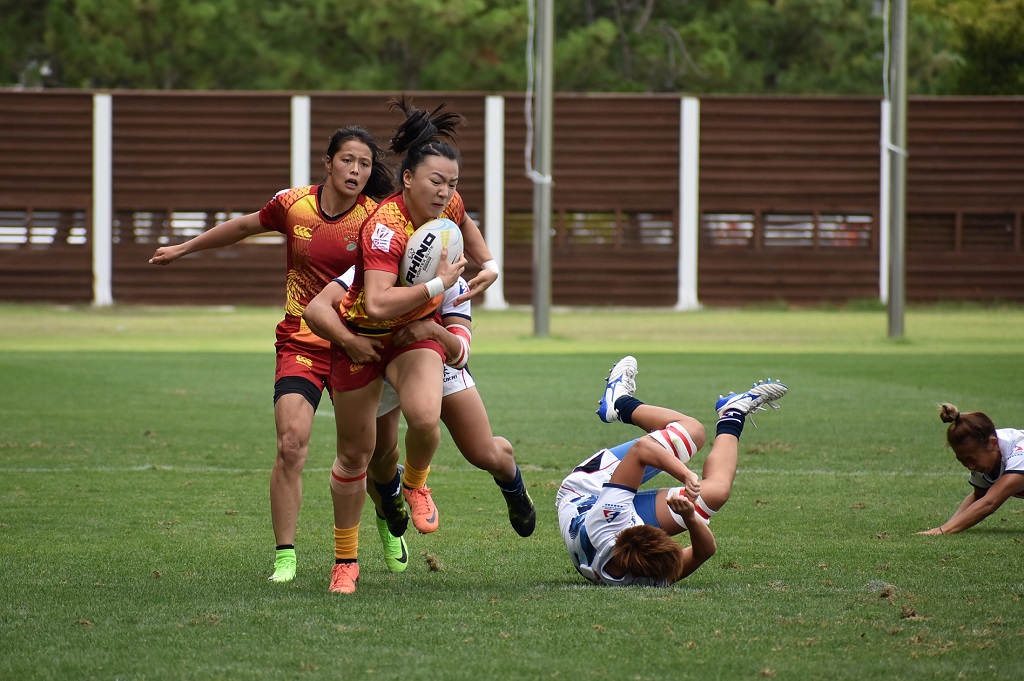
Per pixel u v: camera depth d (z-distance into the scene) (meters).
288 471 20.44
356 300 19.55
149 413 43.38
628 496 19.77
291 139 122.06
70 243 122.44
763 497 28.05
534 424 40.78
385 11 140.12
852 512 26.27
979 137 123.12
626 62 162.12
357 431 19.59
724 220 124.12
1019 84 142.88
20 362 63.19
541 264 80.44
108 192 121.69
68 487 29.08
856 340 80.50
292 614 17.70
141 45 145.25
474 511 26.72
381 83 145.12
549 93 79.50
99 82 154.88
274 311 115.88
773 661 15.34
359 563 21.92
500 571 21.09
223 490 28.78
